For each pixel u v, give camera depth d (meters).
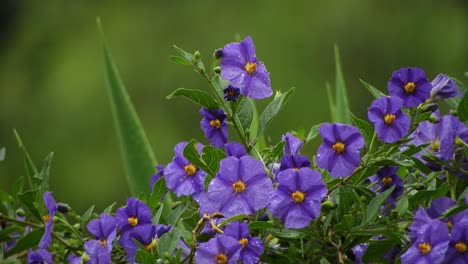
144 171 0.84
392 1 3.34
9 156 3.29
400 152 0.68
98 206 3.07
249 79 0.69
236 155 0.68
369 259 0.66
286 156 0.67
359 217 0.67
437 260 0.63
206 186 0.69
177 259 0.65
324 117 2.99
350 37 3.28
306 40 3.26
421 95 0.67
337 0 3.31
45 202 0.70
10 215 0.76
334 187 0.67
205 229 0.67
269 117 0.69
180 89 0.69
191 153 0.67
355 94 3.23
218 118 0.70
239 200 0.65
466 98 0.69
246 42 0.69
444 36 3.35
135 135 0.84
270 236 0.67
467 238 0.64
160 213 0.69
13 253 0.73
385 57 3.30
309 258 0.66
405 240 0.66
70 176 3.16
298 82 3.15
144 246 0.68
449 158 0.68
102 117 3.27
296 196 0.65
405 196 0.67
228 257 0.65
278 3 3.32
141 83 3.30
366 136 0.68
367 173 0.68
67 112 3.34
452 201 0.67
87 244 0.67
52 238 0.73
